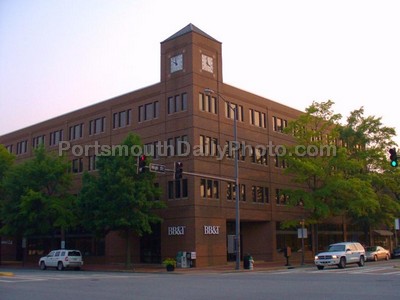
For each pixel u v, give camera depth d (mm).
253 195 49188
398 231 73125
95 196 40906
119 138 50250
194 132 43000
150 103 47688
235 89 48656
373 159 51844
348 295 16234
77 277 29828
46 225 47031
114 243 50375
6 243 59062
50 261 43344
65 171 49406
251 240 51688
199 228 42094
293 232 54125
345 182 44094
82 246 54781
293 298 15523
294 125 47531
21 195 47281
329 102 47031
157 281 25062
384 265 37875
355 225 60062
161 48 47156
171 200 44031
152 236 46250
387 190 54625
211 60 46219
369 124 53125
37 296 17531
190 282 23859
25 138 64188
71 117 57094
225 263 44125
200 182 42969
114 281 25422
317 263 34750
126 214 40219
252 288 19625
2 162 53344
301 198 46438
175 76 45375
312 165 44656
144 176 41375
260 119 51875
